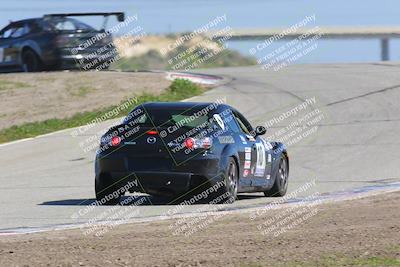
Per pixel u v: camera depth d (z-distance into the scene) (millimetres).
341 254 31422
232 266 29531
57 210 48594
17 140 94750
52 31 125438
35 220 44438
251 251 32344
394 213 42344
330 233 36406
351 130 94375
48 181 67625
